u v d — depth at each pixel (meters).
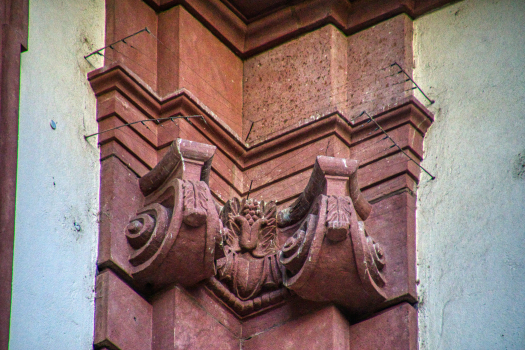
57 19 10.40
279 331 10.24
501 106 10.52
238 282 10.40
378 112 10.88
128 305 9.77
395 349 9.79
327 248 9.69
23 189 9.33
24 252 9.13
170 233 9.66
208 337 10.07
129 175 10.29
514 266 9.69
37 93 9.83
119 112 10.41
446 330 9.79
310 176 10.69
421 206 10.55
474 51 10.98
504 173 10.17
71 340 9.28
